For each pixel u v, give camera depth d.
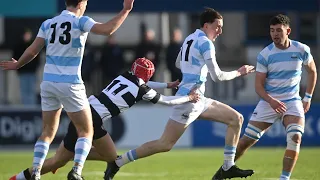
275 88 31.89
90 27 27.50
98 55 63.84
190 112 31.52
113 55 60.75
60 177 37.38
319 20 70.88
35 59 60.47
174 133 31.83
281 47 31.83
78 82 28.08
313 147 60.66
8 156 54.03
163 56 61.56
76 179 27.86
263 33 73.19
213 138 61.44
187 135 61.09
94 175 38.84
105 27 27.28
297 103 31.61
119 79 30.67
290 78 31.77
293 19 70.12
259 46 72.69
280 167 43.44
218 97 60.88
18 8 58.19
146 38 61.56
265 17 73.12
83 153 28.20
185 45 31.83
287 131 31.12
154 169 43.28
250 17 72.94
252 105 60.41
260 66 31.97
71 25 27.84
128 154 31.83
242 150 33.31
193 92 30.89
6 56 71.06
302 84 60.47
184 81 31.61
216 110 32.16
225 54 70.94
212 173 40.50
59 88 27.91
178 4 58.72
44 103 28.73
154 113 60.88
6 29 71.25
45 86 28.23
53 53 28.12
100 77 61.09
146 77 30.64
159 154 54.72
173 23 70.50
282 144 61.50
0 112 59.97
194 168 43.88
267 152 55.91
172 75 60.03
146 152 31.83
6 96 60.88
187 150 58.81
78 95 28.11
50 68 28.16
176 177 38.12
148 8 58.53
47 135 29.30
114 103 30.12
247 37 72.94
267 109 32.53
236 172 32.25
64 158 30.47
